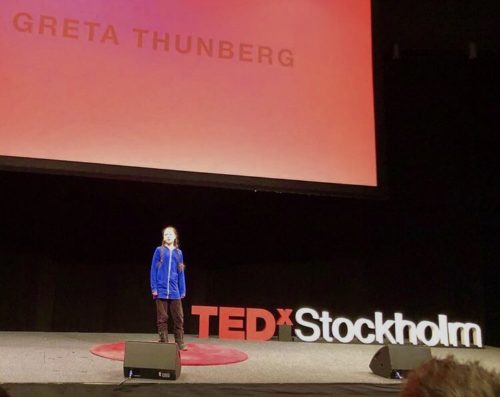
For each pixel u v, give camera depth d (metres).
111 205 6.37
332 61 6.12
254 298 6.84
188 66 5.71
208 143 5.66
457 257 6.63
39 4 5.40
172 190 6.59
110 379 3.55
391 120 6.99
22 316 6.05
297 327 6.81
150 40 5.65
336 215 6.95
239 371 4.07
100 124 5.41
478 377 0.86
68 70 5.38
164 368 3.55
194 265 6.80
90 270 6.36
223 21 5.89
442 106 6.85
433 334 6.00
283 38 6.02
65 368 3.85
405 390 0.91
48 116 5.28
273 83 5.92
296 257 6.90
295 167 5.84
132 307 6.46
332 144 5.96
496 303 6.37
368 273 6.86
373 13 6.30
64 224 6.20
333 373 4.17
